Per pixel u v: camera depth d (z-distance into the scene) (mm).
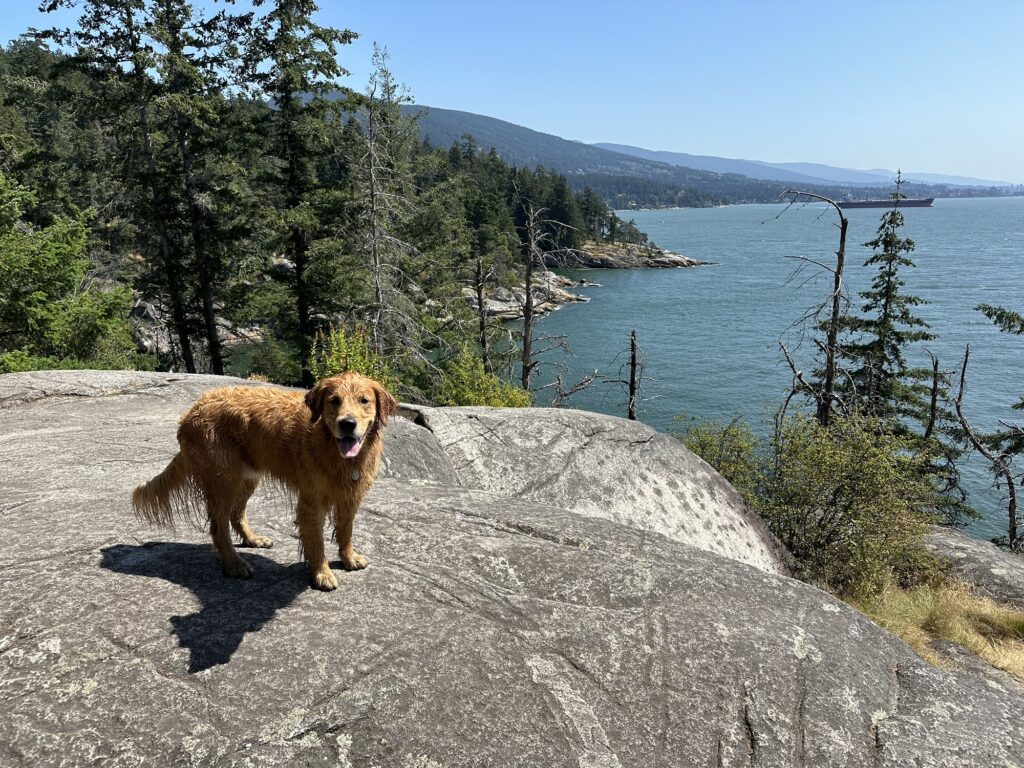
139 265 35312
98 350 22516
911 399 24781
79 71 24344
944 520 19031
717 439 17672
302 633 4051
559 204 100062
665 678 4125
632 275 90562
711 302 66562
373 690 3664
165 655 3742
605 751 3588
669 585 5090
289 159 26141
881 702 4234
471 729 3539
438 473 9188
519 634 4316
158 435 8250
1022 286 67688
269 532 5480
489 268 31734
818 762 3727
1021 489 28656
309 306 27328
